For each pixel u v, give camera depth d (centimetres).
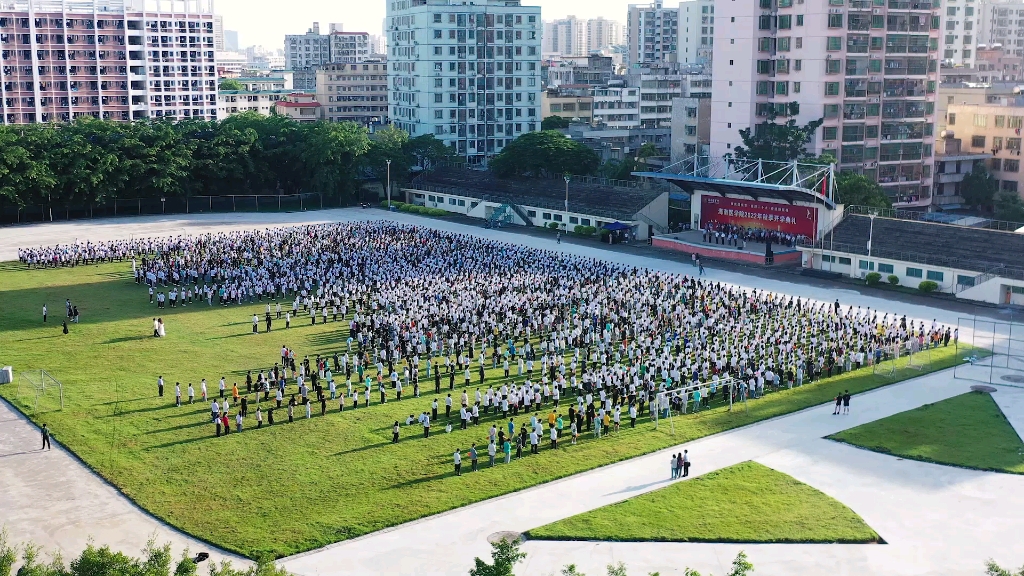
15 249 13525
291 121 19138
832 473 5778
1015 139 16975
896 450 6119
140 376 7688
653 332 8506
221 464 5894
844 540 4931
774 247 12875
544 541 4938
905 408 6944
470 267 11319
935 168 17225
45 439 6181
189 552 4803
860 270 11569
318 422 6625
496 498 5434
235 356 8269
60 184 15888
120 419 6681
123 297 10612
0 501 5409
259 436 6362
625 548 4862
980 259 10688
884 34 15638
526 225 15750
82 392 7269
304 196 18325
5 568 3888
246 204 17875
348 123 18725
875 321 8831
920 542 4934
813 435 6412
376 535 4994
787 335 8419
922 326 8531
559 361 7850
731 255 12744
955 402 7069
